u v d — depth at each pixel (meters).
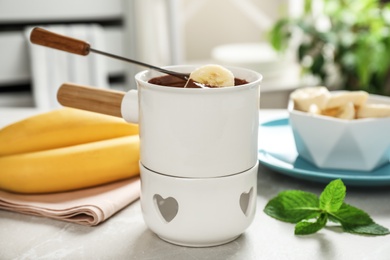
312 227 0.77
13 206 0.83
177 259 0.73
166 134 0.73
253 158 0.75
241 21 2.83
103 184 0.88
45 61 1.94
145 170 0.75
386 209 0.84
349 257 0.73
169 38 2.17
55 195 0.85
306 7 2.48
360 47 2.22
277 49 2.46
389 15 2.35
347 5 2.41
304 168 0.94
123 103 0.79
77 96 0.82
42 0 2.09
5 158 0.86
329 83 2.44
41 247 0.76
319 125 0.91
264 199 0.86
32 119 0.88
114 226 0.80
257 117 0.75
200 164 0.73
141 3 2.13
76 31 1.95
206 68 0.75
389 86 2.41
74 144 0.88
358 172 0.93
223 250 0.75
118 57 0.78
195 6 2.73
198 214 0.73
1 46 2.04
